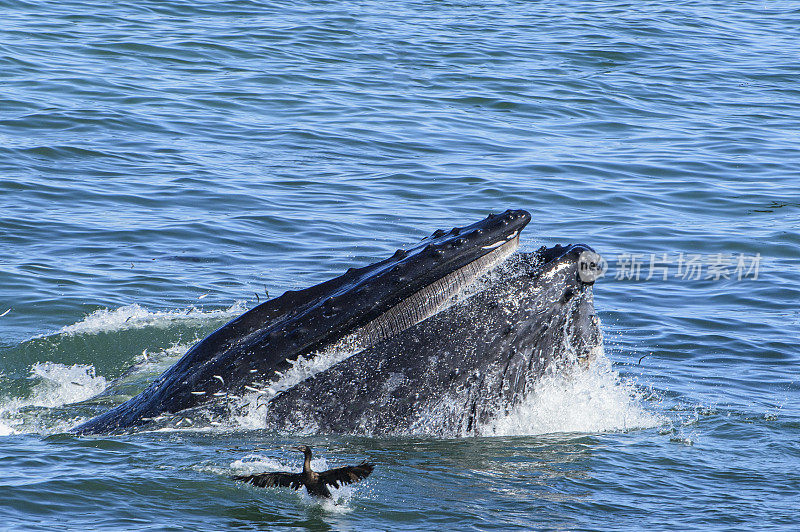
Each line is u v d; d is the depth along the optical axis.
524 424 36.03
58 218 67.19
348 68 114.31
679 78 119.06
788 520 30.75
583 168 84.81
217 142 86.75
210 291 57.09
